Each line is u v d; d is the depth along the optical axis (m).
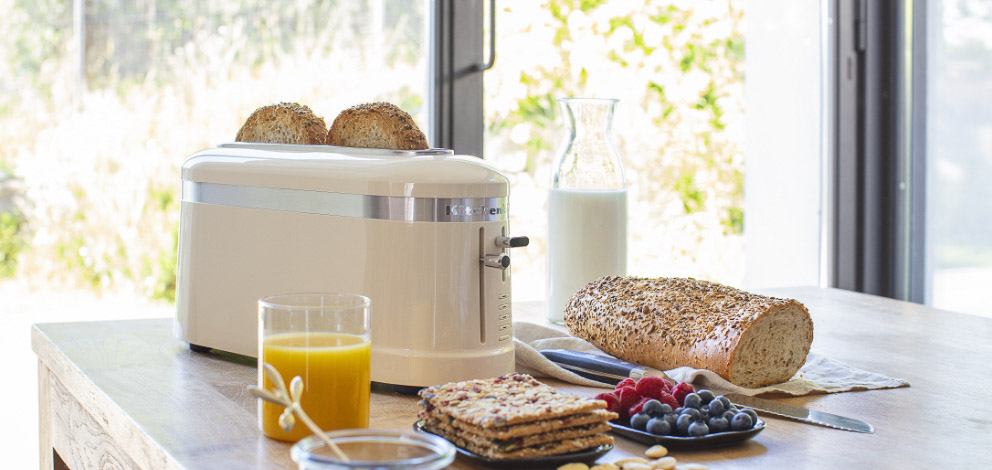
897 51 2.67
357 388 0.89
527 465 0.80
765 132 2.81
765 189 2.81
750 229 2.84
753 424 0.92
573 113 1.51
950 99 2.61
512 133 2.71
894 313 1.65
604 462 0.83
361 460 0.68
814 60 2.74
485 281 1.07
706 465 0.84
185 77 2.37
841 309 1.69
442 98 2.03
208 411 0.98
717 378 1.09
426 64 2.05
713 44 3.03
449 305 1.05
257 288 1.17
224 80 2.38
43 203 2.35
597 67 2.84
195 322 1.24
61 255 2.38
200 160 1.25
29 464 2.28
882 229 2.71
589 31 2.81
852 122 2.67
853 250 2.71
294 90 2.37
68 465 1.27
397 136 1.20
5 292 2.33
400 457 0.68
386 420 0.97
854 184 2.69
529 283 2.78
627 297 1.26
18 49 2.30
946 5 2.60
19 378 2.34
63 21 2.33
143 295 2.46
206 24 2.36
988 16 2.52
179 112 2.38
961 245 2.61
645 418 0.90
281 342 0.88
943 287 2.66
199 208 1.24
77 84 2.35
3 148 2.32
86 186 2.38
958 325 1.54
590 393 1.12
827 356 1.30
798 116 2.76
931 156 2.66
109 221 2.40
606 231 1.49
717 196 3.11
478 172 1.07
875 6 2.66
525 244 1.09
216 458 0.84
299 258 1.13
